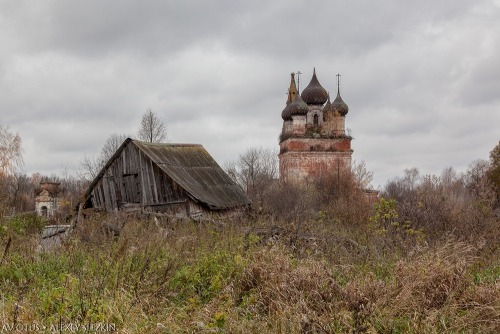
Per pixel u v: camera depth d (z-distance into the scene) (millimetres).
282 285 7414
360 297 6891
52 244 11430
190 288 8250
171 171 19984
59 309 6160
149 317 6605
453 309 6812
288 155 51969
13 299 6559
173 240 11781
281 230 14078
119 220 15367
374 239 12828
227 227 14414
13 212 22047
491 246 12078
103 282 7480
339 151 52062
